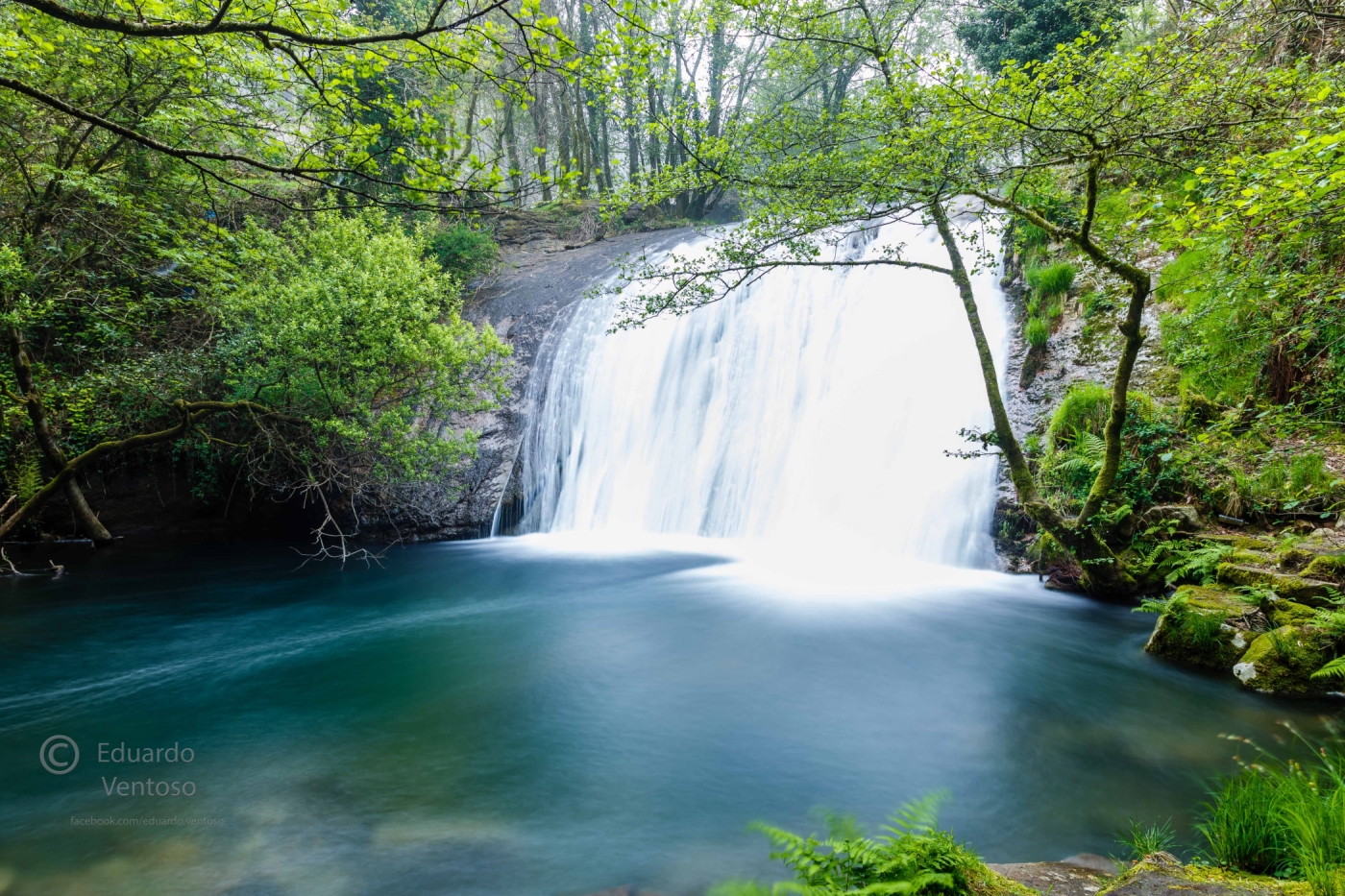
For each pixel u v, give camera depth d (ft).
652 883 12.83
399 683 23.85
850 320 45.88
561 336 58.49
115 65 32.45
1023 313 40.52
